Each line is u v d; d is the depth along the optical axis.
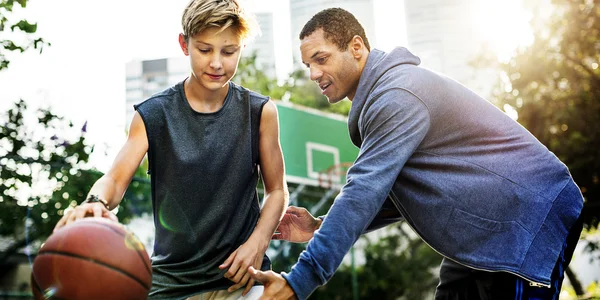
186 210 2.77
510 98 12.99
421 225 2.68
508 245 2.59
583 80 12.57
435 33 17.70
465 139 2.69
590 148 12.48
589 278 15.20
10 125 8.04
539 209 2.64
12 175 8.02
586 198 12.70
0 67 7.68
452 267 2.92
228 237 2.77
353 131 2.90
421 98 2.63
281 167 2.93
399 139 2.55
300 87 20.16
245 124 2.85
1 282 7.86
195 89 2.82
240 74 20.16
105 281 2.12
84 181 8.35
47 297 2.13
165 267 2.76
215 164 2.79
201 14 2.62
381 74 2.78
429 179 2.64
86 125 8.30
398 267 15.60
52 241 2.18
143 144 2.77
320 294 15.08
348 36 2.88
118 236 2.21
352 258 14.34
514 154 2.69
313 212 14.01
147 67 25.39
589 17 12.27
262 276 2.32
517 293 2.65
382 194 2.46
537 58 12.66
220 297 2.76
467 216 2.61
